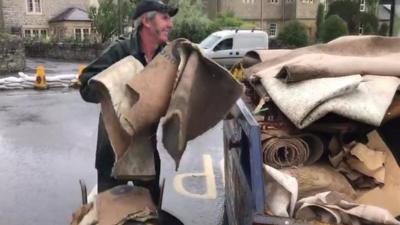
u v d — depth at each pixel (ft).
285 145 9.26
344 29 118.01
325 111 8.62
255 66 12.38
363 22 143.43
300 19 159.33
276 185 7.80
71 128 33.58
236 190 10.66
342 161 9.47
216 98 8.19
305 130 9.56
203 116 8.18
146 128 8.34
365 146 9.47
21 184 20.77
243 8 160.15
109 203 8.73
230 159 12.62
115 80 8.23
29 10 146.10
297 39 117.50
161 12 10.37
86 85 10.38
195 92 8.06
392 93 9.14
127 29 115.34
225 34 76.74
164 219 9.64
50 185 20.61
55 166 23.57
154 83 8.23
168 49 8.46
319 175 8.93
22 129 33.32
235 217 10.79
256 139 7.90
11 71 83.15
